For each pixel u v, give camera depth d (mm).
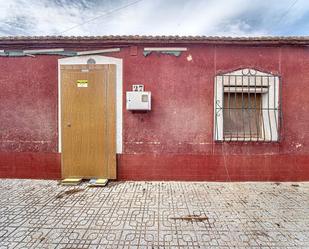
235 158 4664
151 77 4613
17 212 3383
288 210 3494
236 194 4078
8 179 4758
